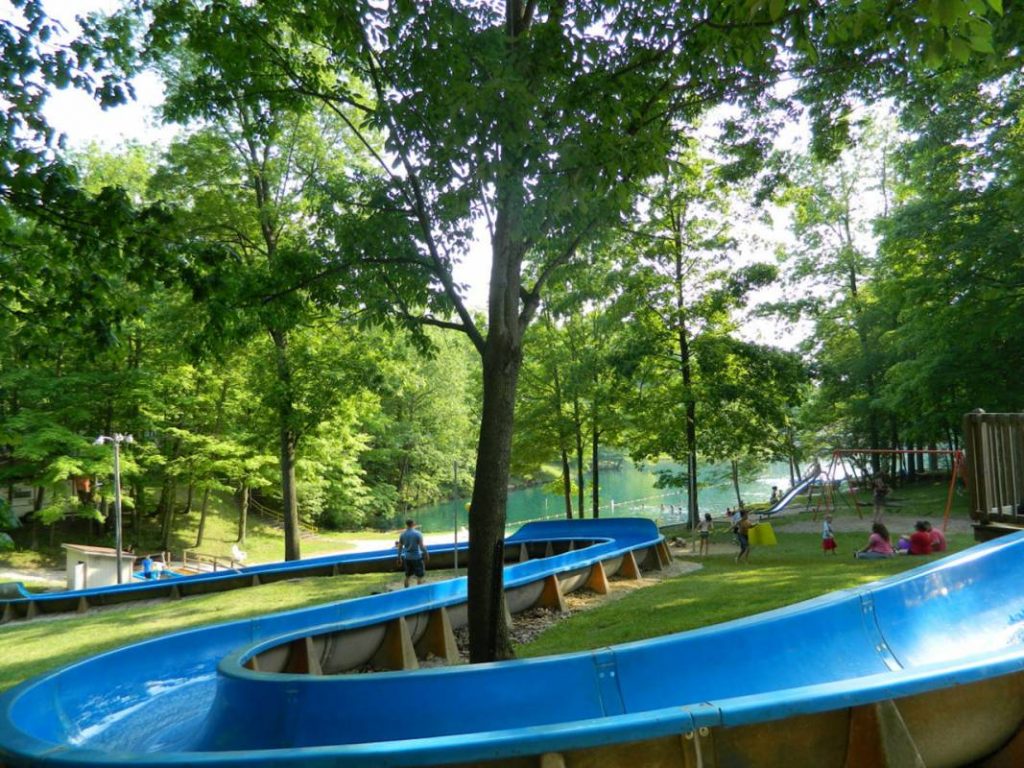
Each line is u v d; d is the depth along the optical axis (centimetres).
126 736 612
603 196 798
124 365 2986
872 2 516
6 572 2947
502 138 694
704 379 2611
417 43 769
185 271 852
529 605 1301
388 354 2230
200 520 3969
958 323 2394
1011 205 1958
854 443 4197
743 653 503
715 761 334
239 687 556
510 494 6950
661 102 964
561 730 312
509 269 909
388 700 489
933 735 373
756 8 430
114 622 1498
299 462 3369
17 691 570
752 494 6019
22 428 2756
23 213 795
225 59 935
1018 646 369
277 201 2219
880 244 2686
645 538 2105
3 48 788
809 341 3962
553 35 776
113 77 848
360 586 1719
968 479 1067
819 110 1243
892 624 557
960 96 1995
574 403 2873
